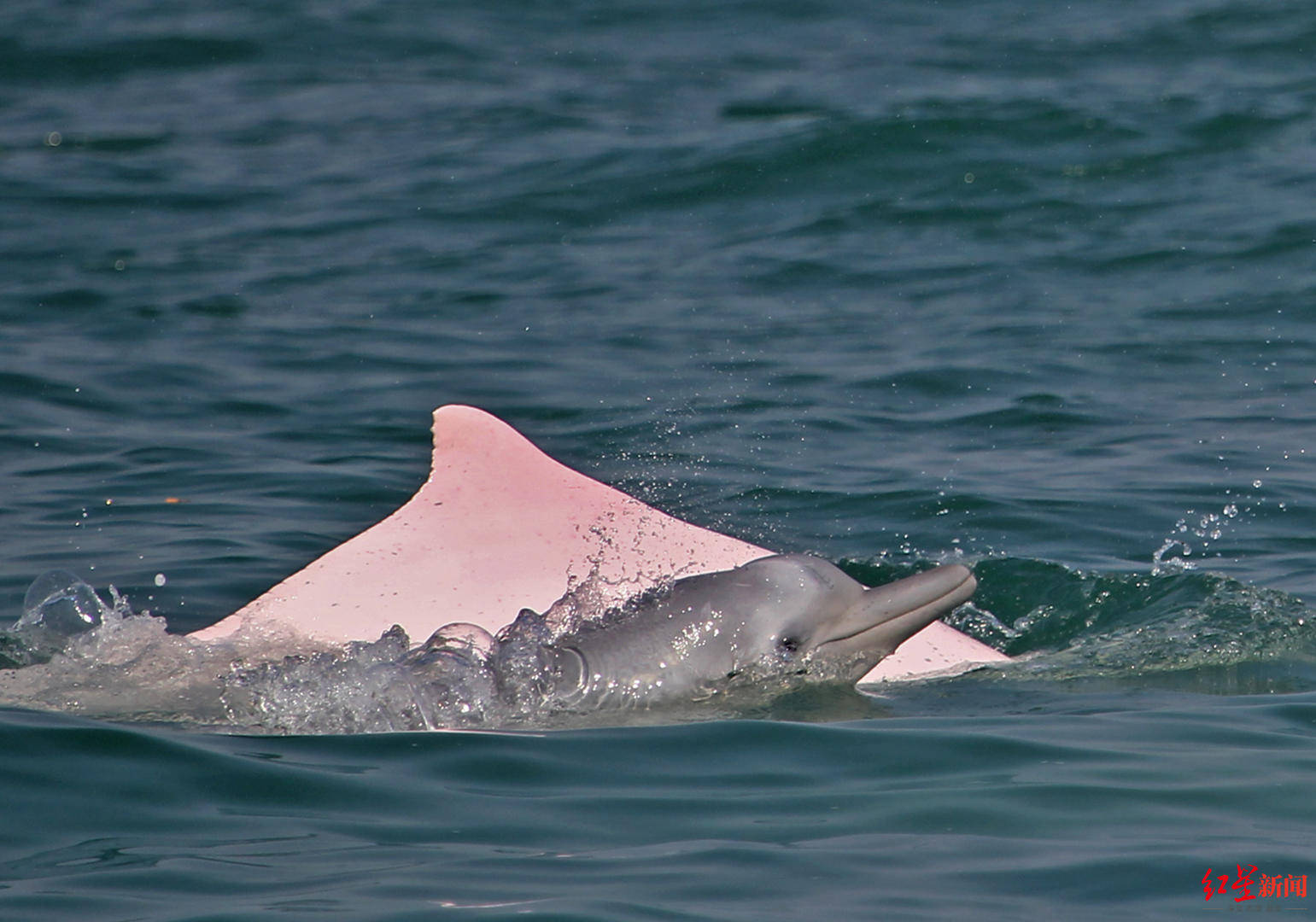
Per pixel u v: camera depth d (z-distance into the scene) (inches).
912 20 4256.9
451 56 4079.7
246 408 1895.9
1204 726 950.4
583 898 668.7
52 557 1401.3
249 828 762.2
